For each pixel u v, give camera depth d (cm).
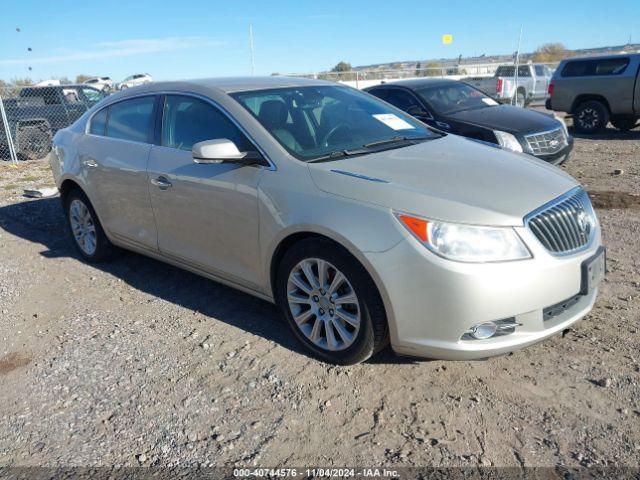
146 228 454
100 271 525
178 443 282
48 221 710
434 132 447
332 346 336
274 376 333
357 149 377
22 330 411
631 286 430
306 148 367
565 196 326
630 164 916
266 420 295
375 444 274
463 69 2772
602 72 1347
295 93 425
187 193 401
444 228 287
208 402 312
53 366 359
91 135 515
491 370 329
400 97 884
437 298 286
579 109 1388
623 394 301
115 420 303
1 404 322
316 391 317
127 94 491
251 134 372
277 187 343
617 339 354
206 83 427
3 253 592
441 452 266
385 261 295
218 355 360
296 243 338
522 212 297
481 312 284
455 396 307
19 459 277
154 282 491
